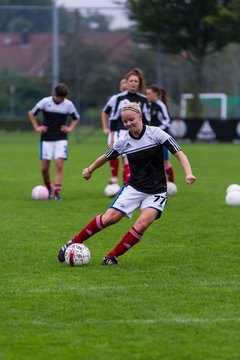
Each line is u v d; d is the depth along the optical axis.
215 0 111.69
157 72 113.06
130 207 24.05
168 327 17.44
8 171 62.44
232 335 16.88
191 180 22.53
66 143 42.09
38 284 21.59
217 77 126.88
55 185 42.16
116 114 41.22
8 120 135.62
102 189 48.50
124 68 112.88
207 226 32.56
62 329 17.33
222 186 50.56
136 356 15.52
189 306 19.20
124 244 24.17
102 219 24.20
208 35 113.69
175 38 112.12
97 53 112.44
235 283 21.78
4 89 133.88
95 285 21.45
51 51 120.75
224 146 101.56
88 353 15.71
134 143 23.47
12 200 42.19
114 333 17.00
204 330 17.22
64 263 24.66
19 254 26.23
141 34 112.50
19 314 18.55
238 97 128.38
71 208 38.59
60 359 15.37
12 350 15.93
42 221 34.06
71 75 111.81
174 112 119.81
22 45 128.75
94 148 97.00
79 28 112.00
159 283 21.72
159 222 33.72
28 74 129.38
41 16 126.94
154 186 23.77
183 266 24.20
